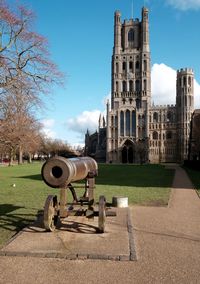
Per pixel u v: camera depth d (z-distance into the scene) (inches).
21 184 1197.1
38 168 2706.7
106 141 5733.3
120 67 5762.8
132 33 5876.0
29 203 726.5
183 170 2383.1
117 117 5526.6
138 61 5738.2
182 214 619.2
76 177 503.8
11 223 525.7
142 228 505.4
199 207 698.8
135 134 5438.0
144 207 696.4
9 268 329.7
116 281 299.1
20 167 2940.5
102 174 1883.6
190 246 409.1
